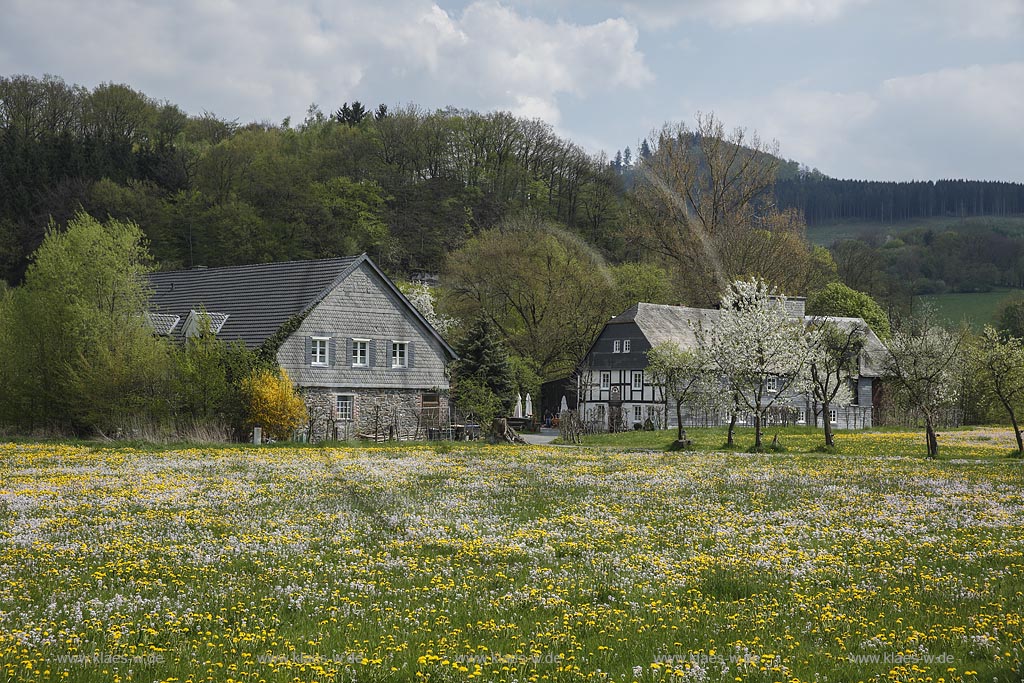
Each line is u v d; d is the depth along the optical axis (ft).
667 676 33.73
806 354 165.58
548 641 38.86
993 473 113.60
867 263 395.55
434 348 204.03
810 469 120.16
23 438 151.53
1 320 162.50
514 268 262.47
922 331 156.76
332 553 58.03
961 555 58.39
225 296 200.44
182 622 41.16
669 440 187.01
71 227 165.78
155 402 153.99
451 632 39.81
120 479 96.89
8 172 350.84
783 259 264.11
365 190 352.08
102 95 415.85
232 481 98.07
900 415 246.27
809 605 45.42
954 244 485.15
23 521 68.23
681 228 265.54
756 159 263.08
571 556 58.18
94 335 158.10
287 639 38.60
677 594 47.83
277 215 341.62
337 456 134.41
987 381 225.56
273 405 158.10
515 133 365.81
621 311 272.31
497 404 203.82
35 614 41.68
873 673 34.78
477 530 68.23
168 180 379.14
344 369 189.26
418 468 118.11
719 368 167.84
